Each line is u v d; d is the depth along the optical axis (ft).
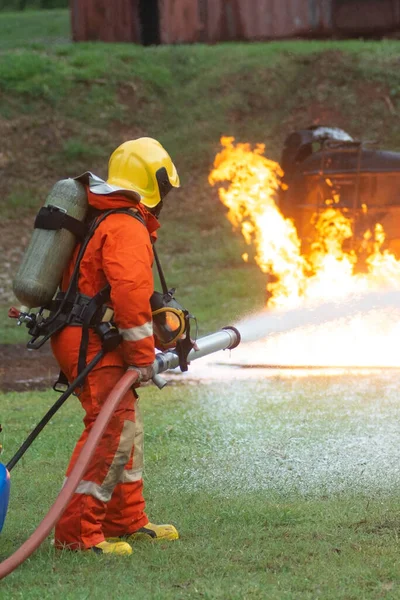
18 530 37.55
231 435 56.70
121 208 34.81
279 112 176.76
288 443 53.88
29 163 168.66
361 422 59.88
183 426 60.13
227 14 198.08
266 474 46.70
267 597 28.53
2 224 156.87
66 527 34.47
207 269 143.43
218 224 158.10
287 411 64.59
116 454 34.55
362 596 28.71
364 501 40.88
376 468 47.24
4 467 33.76
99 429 32.71
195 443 55.21
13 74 182.70
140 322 33.83
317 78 180.65
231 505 40.34
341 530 36.32
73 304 34.91
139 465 36.50
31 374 89.92
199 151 171.94
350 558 32.60
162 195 36.35
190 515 39.09
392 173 99.91
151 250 34.86
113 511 36.11
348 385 75.31
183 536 36.47
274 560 32.58
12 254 149.18
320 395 71.10
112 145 173.17
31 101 178.91
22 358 98.78
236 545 34.73
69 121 176.35
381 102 175.11
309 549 33.71
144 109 180.45
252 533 36.14
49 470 49.39
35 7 307.99
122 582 30.50
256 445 53.72
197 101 181.27
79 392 35.55
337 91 177.68
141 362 34.06
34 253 35.04
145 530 36.27
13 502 42.34
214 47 194.70
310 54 184.85
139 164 36.01
